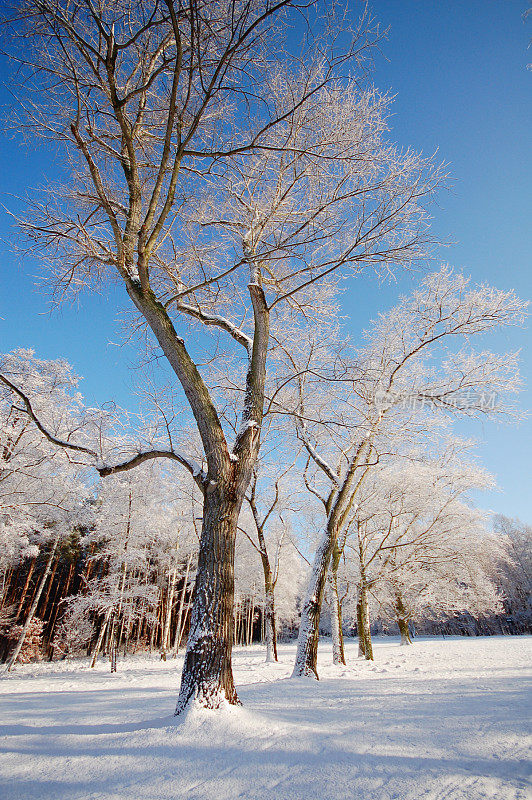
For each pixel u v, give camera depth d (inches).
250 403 228.4
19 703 306.0
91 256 239.6
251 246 281.3
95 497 735.7
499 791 90.2
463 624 1657.2
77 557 1194.6
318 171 254.5
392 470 604.7
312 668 374.0
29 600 1146.7
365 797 91.7
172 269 294.5
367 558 741.9
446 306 433.1
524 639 920.9
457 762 107.8
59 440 241.4
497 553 1106.7
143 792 99.6
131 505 706.2
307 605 397.7
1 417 488.1
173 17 181.5
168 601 1093.8
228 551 183.8
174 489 584.1
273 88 248.7
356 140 247.4
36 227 227.1
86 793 99.4
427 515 665.0
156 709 226.4
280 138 262.7
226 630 171.5
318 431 434.9
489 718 148.3
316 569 410.0
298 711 184.1
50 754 127.5
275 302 252.5
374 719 160.2
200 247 291.0
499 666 393.7
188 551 1063.6
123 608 725.3
